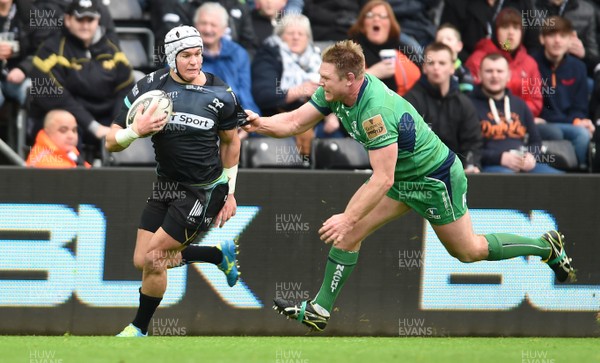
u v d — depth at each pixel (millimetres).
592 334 25625
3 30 29141
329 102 20453
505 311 25391
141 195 24234
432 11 34219
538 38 33219
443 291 25203
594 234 25484
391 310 25062
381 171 19641
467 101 29109
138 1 32594
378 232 25062
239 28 31578
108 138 20672
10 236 23797
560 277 23688
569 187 25375
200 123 20781
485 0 32969
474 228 25156
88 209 24078
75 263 24062
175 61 20484
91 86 28703
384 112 19609
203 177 21312
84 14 28281
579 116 33125
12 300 23828
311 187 24766
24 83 28547
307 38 30234
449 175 20906
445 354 19203
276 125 21234
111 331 24141
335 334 24922
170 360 17312
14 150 28719
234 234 24547
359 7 32844
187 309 24547
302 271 24750
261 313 24734
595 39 34719
